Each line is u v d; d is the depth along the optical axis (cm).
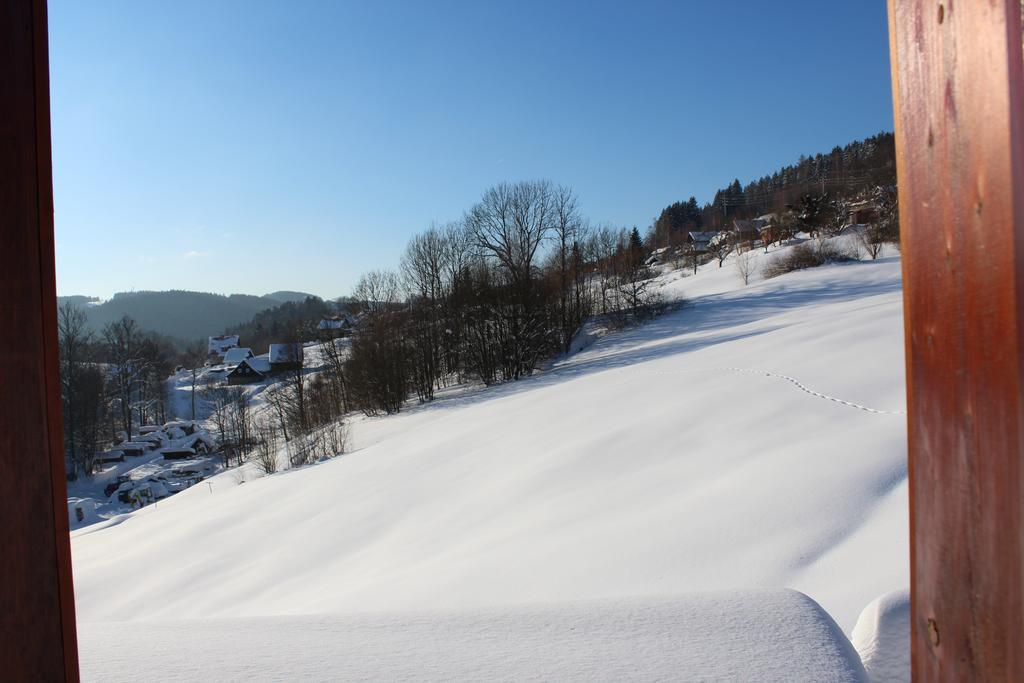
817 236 6234
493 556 862
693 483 941
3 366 104
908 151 91
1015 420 69
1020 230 67
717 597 244
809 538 650
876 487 733
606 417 1534
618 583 671
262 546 1351
